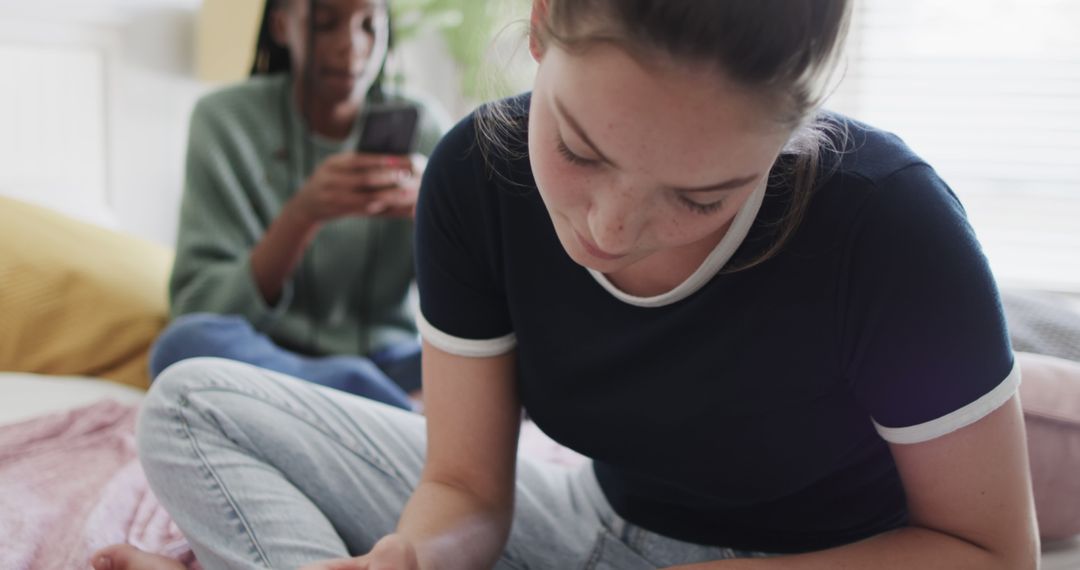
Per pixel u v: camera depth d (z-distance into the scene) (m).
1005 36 2.58
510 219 0.80
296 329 1.91
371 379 1.65
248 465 0.84
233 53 2.20
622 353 0.78
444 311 0.86
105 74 2.24
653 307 0.75
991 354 0.67
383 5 1.99
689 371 0.76
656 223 0.58
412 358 1.97
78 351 1.76
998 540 0.70
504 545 0.88
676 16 0.49
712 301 0.73
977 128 2.61
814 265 0.70
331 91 1.98
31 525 1.09
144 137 2.34
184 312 1.80
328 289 1.96
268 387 0.90
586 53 0.53
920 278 0.66
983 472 0.69
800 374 0.74
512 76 0.80
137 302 1.85
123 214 2.32
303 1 1.93
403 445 0.96
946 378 0.67
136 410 1.54
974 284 0.66
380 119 1.77
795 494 0.83
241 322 1.67
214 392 0.86
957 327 0.66
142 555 0.84
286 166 2.00
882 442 0.80
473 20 2.69
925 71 2.64
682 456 0.81
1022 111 2.58
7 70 2.07
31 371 1.75
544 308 0.81
